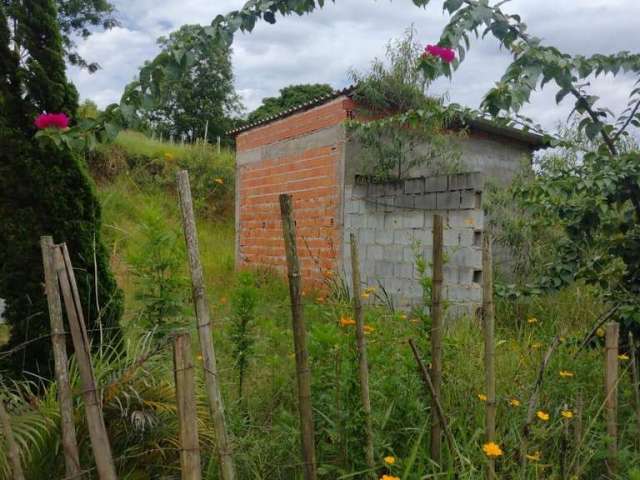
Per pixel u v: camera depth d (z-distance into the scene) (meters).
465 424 2.52
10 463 1.99
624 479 2.29
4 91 3.12
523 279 6.63
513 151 8.88
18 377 3.06
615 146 3.56
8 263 3.14
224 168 13.44
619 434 2.71
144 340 2.71
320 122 7.71
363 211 7.07
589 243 3.48
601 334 3.38
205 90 27.94
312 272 7.82
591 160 3.32
